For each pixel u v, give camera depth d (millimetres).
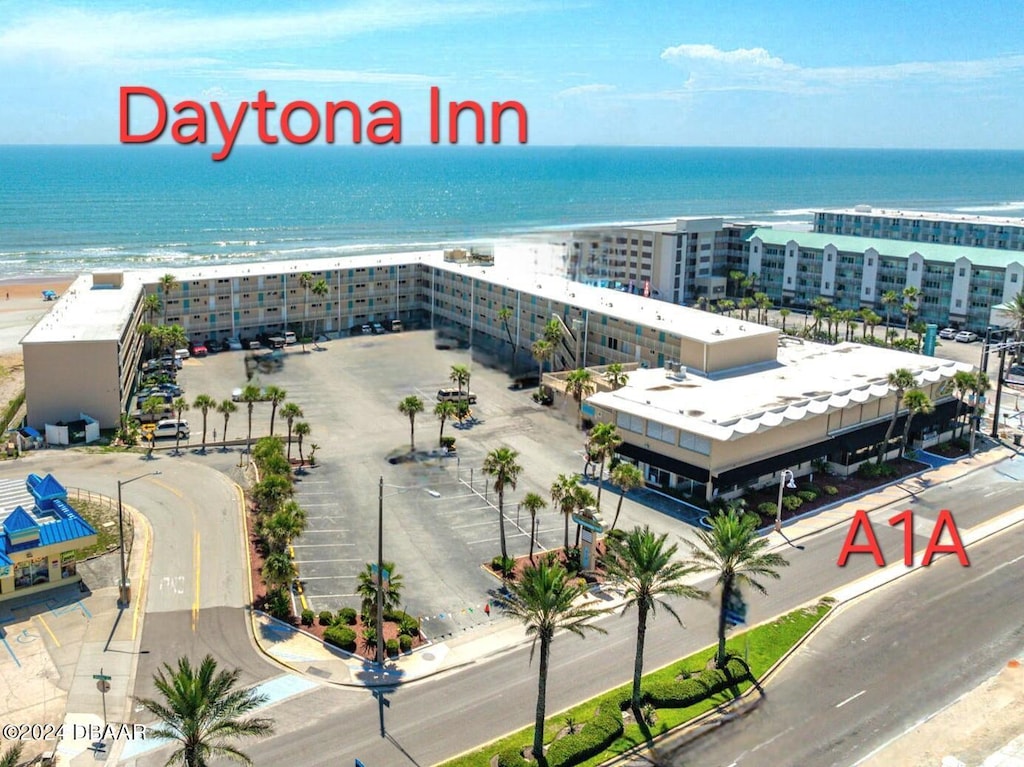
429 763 54750
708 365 118375
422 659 66750
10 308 198750
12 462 104500
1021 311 155125
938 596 78188
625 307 140250
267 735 57000
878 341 169500
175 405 114938
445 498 97000
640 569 58562
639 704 60656
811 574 81688
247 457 107750
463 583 78375
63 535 74938
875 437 109875
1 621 70062
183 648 66938
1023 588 79688
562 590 54438
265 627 70312
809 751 57406
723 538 63750
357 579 78938
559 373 132375
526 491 98875
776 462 99438
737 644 69562
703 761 56156
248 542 84812
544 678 54344
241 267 172125
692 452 96312
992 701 63219
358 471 104375
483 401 132000
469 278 169625
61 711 58969
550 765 54312
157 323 156125
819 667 67125
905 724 60469
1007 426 127000
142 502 93375
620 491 99062
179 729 44969
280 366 150250
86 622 70125
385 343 167125
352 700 61469
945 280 183000
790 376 117000
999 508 98125
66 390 114688
